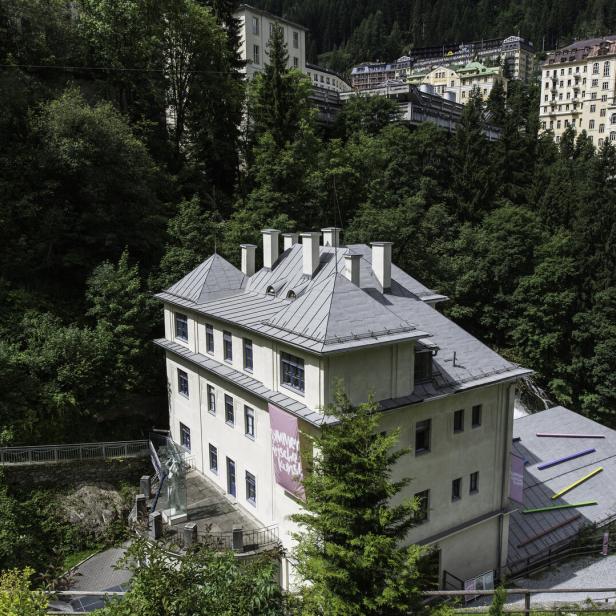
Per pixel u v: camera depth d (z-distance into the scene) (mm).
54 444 33281
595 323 58031
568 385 58656
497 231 64250
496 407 28812
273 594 13719
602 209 70375
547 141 101438
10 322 36719
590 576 30828
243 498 29984
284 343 24469
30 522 30375
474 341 29438
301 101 61781
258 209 52125
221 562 14062
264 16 88250
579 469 39000
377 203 60625
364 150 64000
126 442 34500
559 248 62250
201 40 59656
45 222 41031
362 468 15133
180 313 35344
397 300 29375
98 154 42469
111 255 44219
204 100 60844
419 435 26219
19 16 47281
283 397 25562
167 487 30109
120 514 32500
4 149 42219
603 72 144625
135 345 36938
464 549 28609
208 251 43750
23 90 42844
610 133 142375
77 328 36406
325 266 29969
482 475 28828
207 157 61719
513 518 33844
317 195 56719
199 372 33156
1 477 30953
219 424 31625
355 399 23812
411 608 15156
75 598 25984
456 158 76625
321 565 14977
